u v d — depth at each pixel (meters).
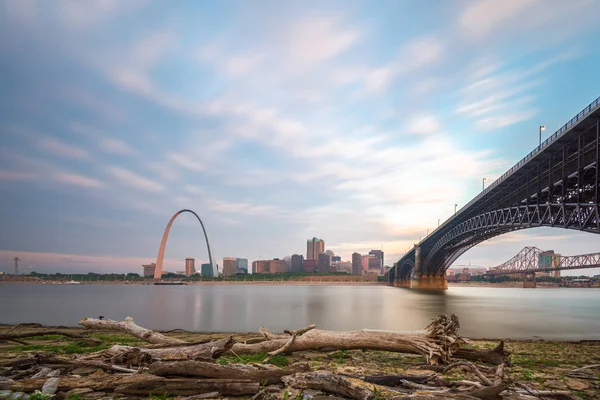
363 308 71.12
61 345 18.23
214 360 11.11
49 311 62.38
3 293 163.00
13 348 16.95
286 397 8.27
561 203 58.19
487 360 13.69
